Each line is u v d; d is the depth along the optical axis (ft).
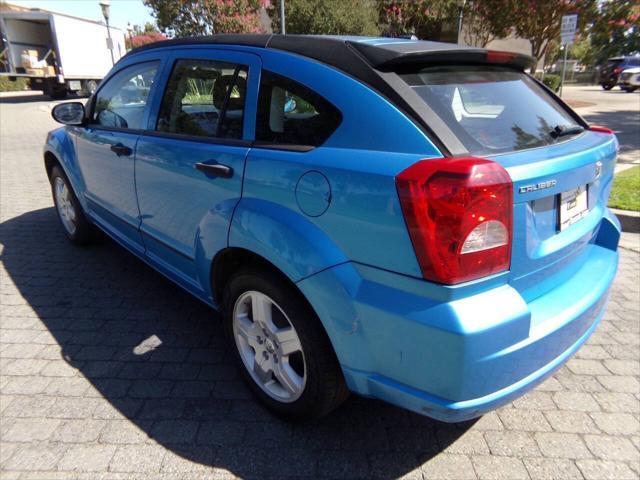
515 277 6.29
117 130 11.62
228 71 8.63
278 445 7.73
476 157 5.96
